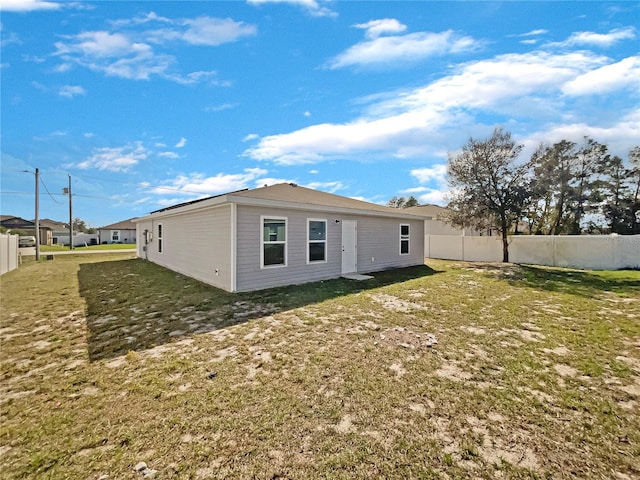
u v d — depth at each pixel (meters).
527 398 2.98
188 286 8.50
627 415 2.74
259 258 8.21
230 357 3.88
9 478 2.04
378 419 2.64
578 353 4.05
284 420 2.61
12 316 5.77
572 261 13.52
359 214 11.24
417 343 4.35
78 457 2.22
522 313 5.92
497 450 2.29
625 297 7.33
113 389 3.14
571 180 21.86
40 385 3.23
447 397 2.98
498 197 15.11
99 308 6.28
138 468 2.11
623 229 21.48
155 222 15.08
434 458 2.21
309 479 2.01
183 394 3.03
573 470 2.12
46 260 17.14
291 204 8.62
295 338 4.52
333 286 8.59
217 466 2.12
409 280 9.70
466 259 17.00
